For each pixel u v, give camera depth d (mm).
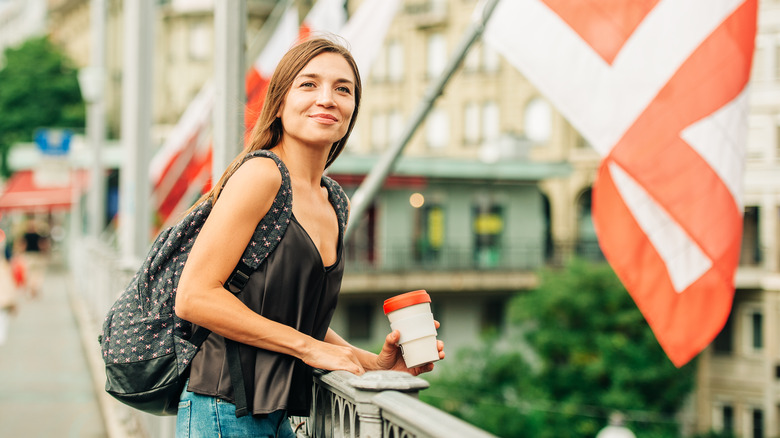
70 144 19828
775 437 29109
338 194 2816
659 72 5035
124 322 2521
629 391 28500
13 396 9219
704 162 4922
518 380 30031
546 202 47000
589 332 29734
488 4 5387
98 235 19000
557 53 5258
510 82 46375
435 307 39344
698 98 4957
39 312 17703
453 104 47688
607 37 5141
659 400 28875
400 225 39375
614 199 5070
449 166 39250
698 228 4895
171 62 50031
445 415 1890
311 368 2699
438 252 40062
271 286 2459
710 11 4980
